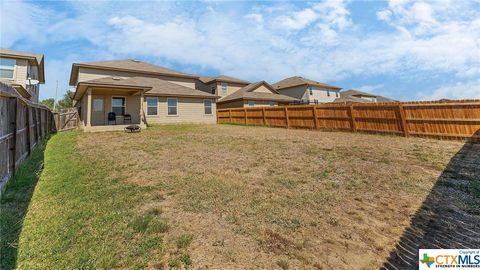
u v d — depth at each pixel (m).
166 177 5.26
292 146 8.78
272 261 2.55
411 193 4.22
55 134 12.85
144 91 15.38
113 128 14.24
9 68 16.45
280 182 4.93
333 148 8.16
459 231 3.02
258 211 3.64
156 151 8.14
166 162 6.61
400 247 2.77
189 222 3.31
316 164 6.23
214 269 2.42
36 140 8.73
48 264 2.46
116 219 3.36
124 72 21.94
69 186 4.62
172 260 2.54
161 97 18.69
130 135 12.28
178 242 2.82
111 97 16.36
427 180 4.79
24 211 3.56
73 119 16.69
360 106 11.91
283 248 2.77
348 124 12.48
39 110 9.41
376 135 10.89
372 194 4.25
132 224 3.20
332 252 2.70
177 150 8.32
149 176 5.32
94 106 15.77
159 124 18.36
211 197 4.16
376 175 5.21
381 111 11.02
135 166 6.16
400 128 10.27
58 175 5.30
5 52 16.34
